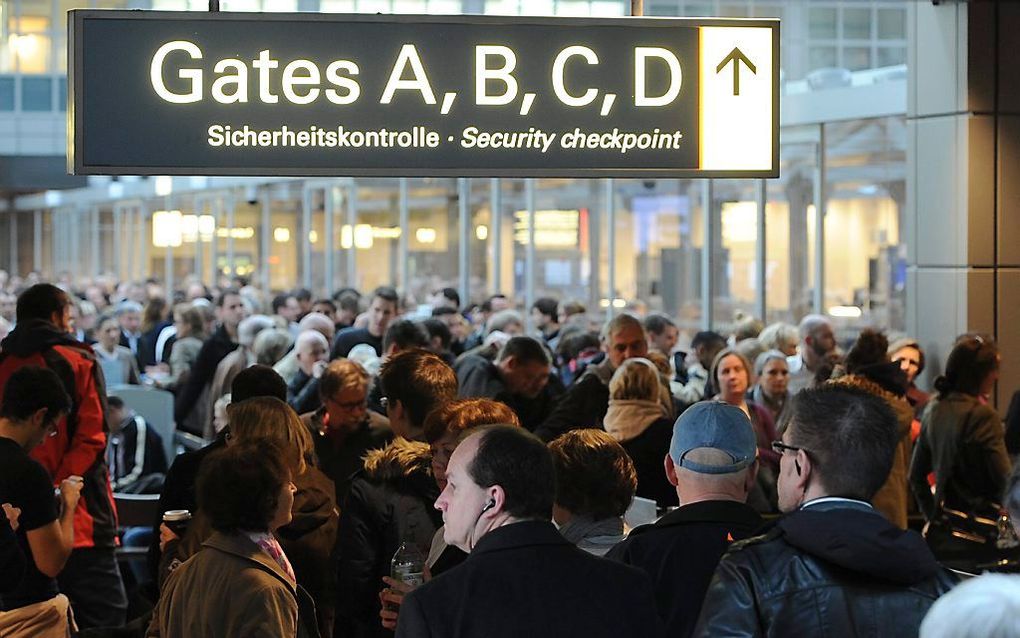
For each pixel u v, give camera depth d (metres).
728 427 4.21
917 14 10.91
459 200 19.08
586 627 3.48
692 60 5.84
